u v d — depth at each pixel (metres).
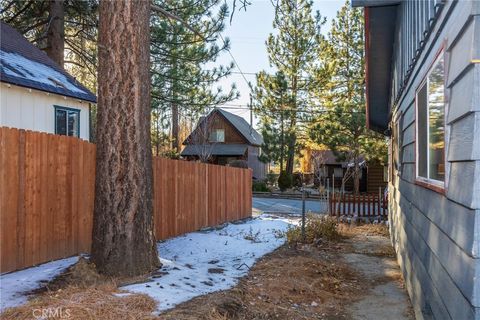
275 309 5.07
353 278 7.02
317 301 5.63
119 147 5.39
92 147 7.13
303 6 26.36
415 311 5.14
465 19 2.59
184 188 10.20
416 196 5.14
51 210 6.19
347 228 12.42
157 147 31.31
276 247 9.10
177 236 9.69
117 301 4.19
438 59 3.68
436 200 3.73
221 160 36.50
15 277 5.20
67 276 5.18
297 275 6.52
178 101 16.94
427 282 4.26
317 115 26.88
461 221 2.74
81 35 16.27
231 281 5.88
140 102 5.49
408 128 6.09
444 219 3.32
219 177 12.20
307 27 26.69
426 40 4.31
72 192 6.63
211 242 9.12
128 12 5.42
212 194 11.73
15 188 5.56
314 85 26.58
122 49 5.39
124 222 5.38
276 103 26.45
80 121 12.34
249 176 14.58
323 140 23.91
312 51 26.83
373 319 5.07
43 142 6.07
